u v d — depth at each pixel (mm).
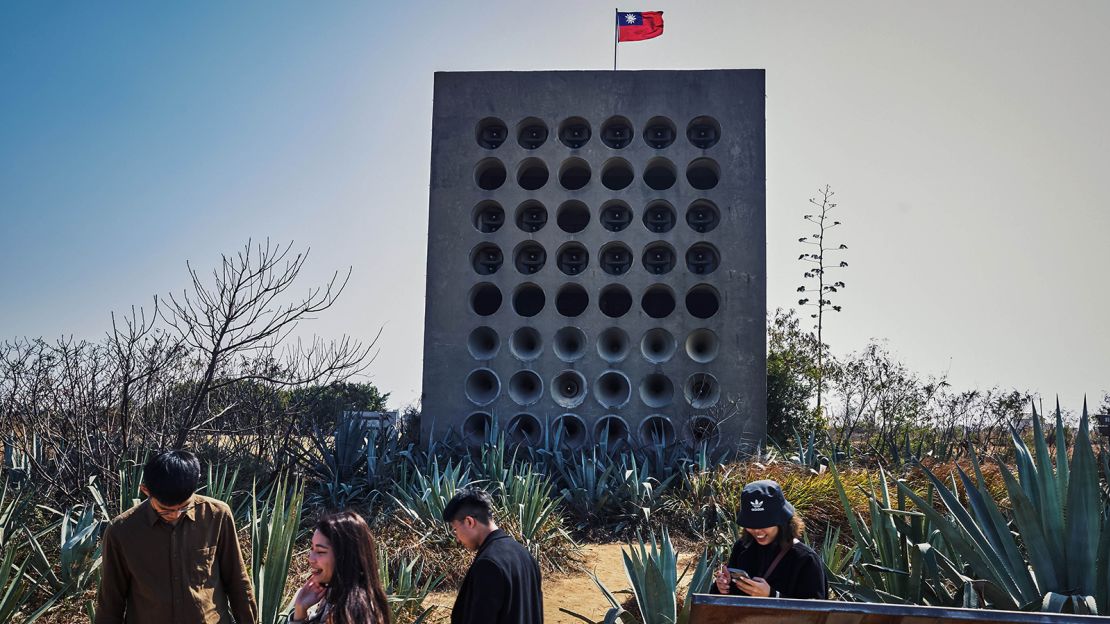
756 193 17984
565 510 13703
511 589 4047
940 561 6102
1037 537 5578
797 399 22281
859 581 6695
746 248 17797
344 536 3883
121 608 4426
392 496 11984
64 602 7414
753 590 4215
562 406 17562
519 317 17984
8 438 11633
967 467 13305
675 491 14203
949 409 21984
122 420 10984
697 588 6070
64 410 11391
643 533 12883
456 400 17734
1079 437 5527
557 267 18141
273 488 12297
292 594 7723
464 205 18344
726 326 17547
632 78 18547
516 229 18281
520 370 17812
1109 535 5309
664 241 17984
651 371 17609
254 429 14008
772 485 4469
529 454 16484
